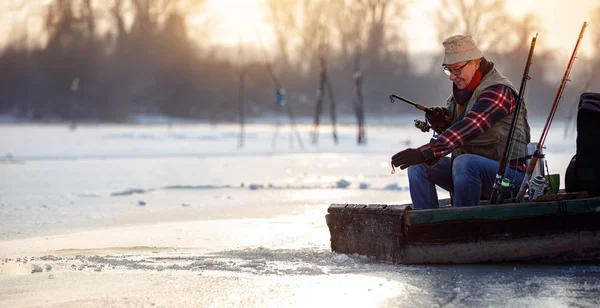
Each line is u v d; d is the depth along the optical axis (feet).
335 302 21.38
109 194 51.39
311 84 327.88
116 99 325.42
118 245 31.01
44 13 330.34
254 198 48.49
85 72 322.96
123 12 337.31
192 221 38.09
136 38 334.44
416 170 28.66
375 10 309.22
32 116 316.81
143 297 22.12
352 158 92.63
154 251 29.55
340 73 321.11
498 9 207.00
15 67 323.78
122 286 23.43
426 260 25.79
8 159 91.45
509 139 26.12
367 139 152.97
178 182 60.44
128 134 187.73
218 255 28.22
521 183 27.40
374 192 51.31
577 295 21.97
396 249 25.96
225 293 22.39
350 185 55.52
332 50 323.78
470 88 27.14
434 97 286.46
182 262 26.91
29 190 54.65
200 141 147.84
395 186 53.52
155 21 336.70
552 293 22.20
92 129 233.96
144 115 325.21
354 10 313.73
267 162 85.71
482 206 25.55
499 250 25.77
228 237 32.68
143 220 38.75
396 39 308.60
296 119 319.88
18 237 33.63
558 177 27.35
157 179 63.41
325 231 34.04
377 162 84.94
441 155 26.32
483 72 27.17
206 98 330.13
